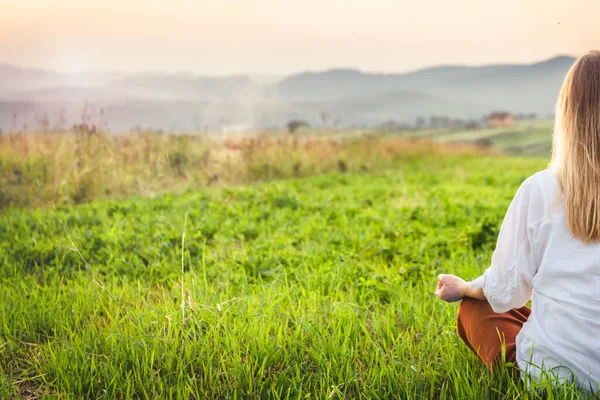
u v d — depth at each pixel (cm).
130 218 752
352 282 452
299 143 1620
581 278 224
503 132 9612
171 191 1062
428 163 1964
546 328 236
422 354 315
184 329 343
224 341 331
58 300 413
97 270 502
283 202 892
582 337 224
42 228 688
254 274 488
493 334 269
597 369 223
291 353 319
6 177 949
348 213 798
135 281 485
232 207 835
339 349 322
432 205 868
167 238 607
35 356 339
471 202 922
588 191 221
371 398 278
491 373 270
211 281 481
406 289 447
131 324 364
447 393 290
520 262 239
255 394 288
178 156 1209
